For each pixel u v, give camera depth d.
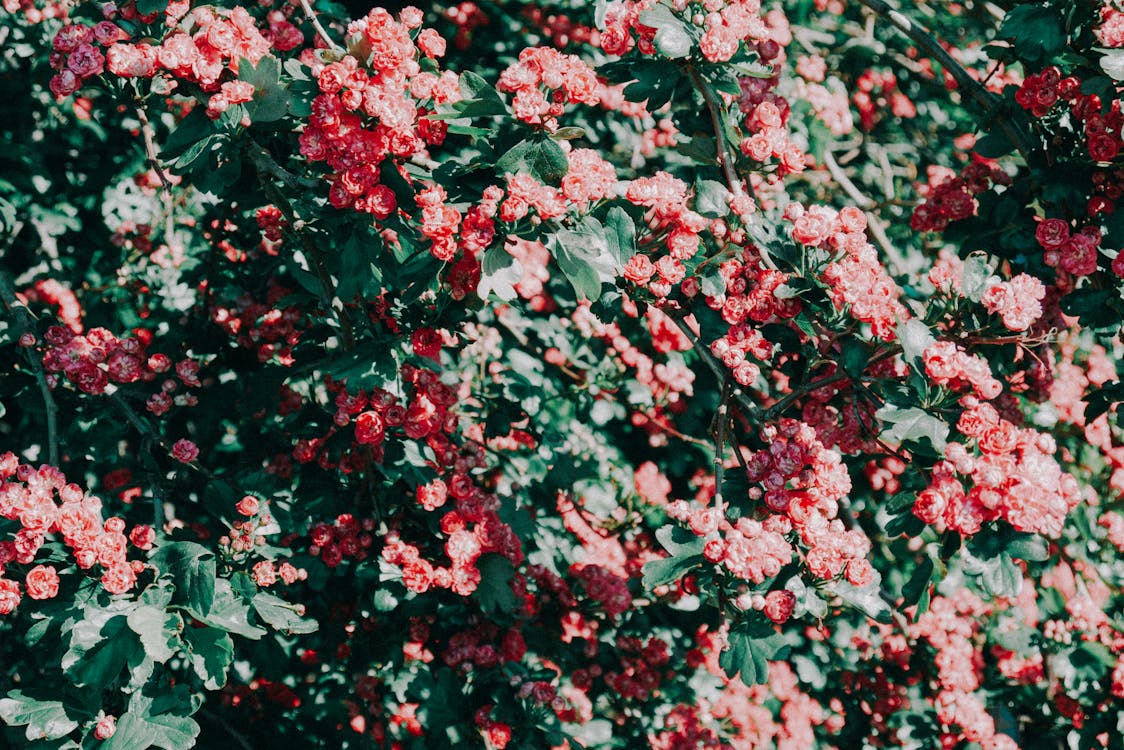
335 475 2.71
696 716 3.42
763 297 2.05
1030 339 1.96
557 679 3.17
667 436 4.14
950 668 3.35
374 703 3.23
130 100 2.14
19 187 3.51
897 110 4.39
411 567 2.44
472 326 3.31
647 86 2.12
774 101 2.43
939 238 4.20
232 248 3.34
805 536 1.89
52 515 2.04
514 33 4.10
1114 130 2.16
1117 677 3.19
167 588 2.09
